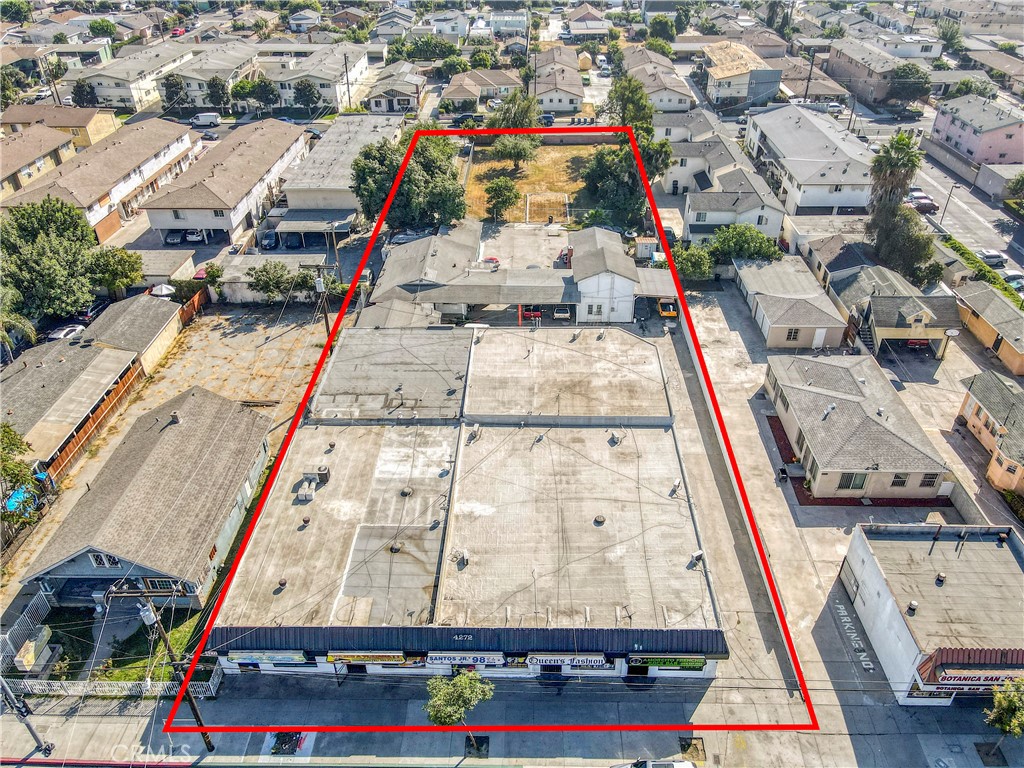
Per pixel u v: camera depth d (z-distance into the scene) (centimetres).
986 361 6266
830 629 4147
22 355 6134
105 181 8769
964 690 3622
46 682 3897
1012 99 12681
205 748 3641
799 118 10000
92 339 6206
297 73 13212
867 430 4969
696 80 14675
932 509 4844
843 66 13988
